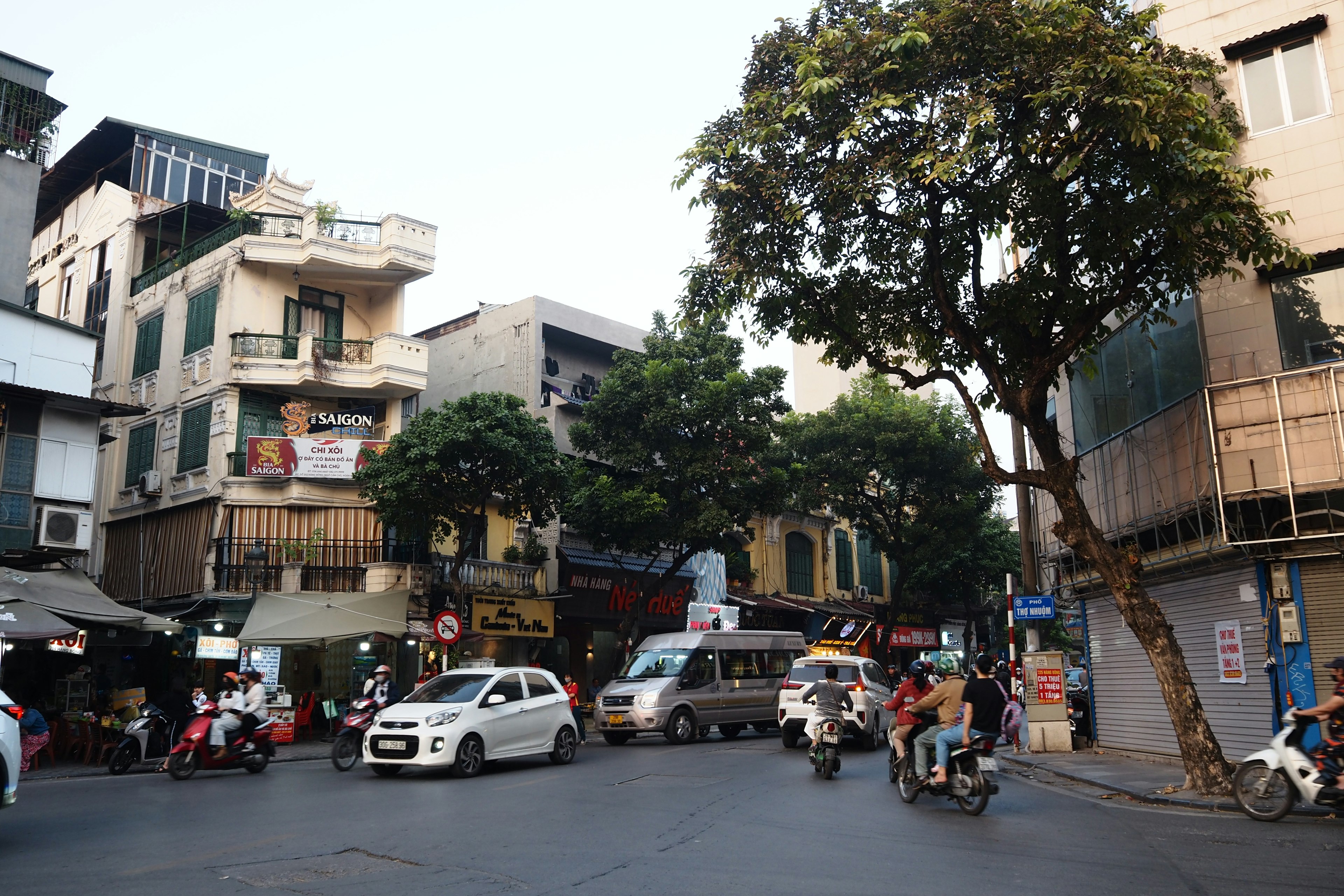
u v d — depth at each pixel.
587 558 29.61
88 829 8.89
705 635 21.47
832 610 39.25
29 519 18.53
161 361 27.44
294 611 21.16
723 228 13.30
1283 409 12.74
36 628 15.35
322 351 26.02
